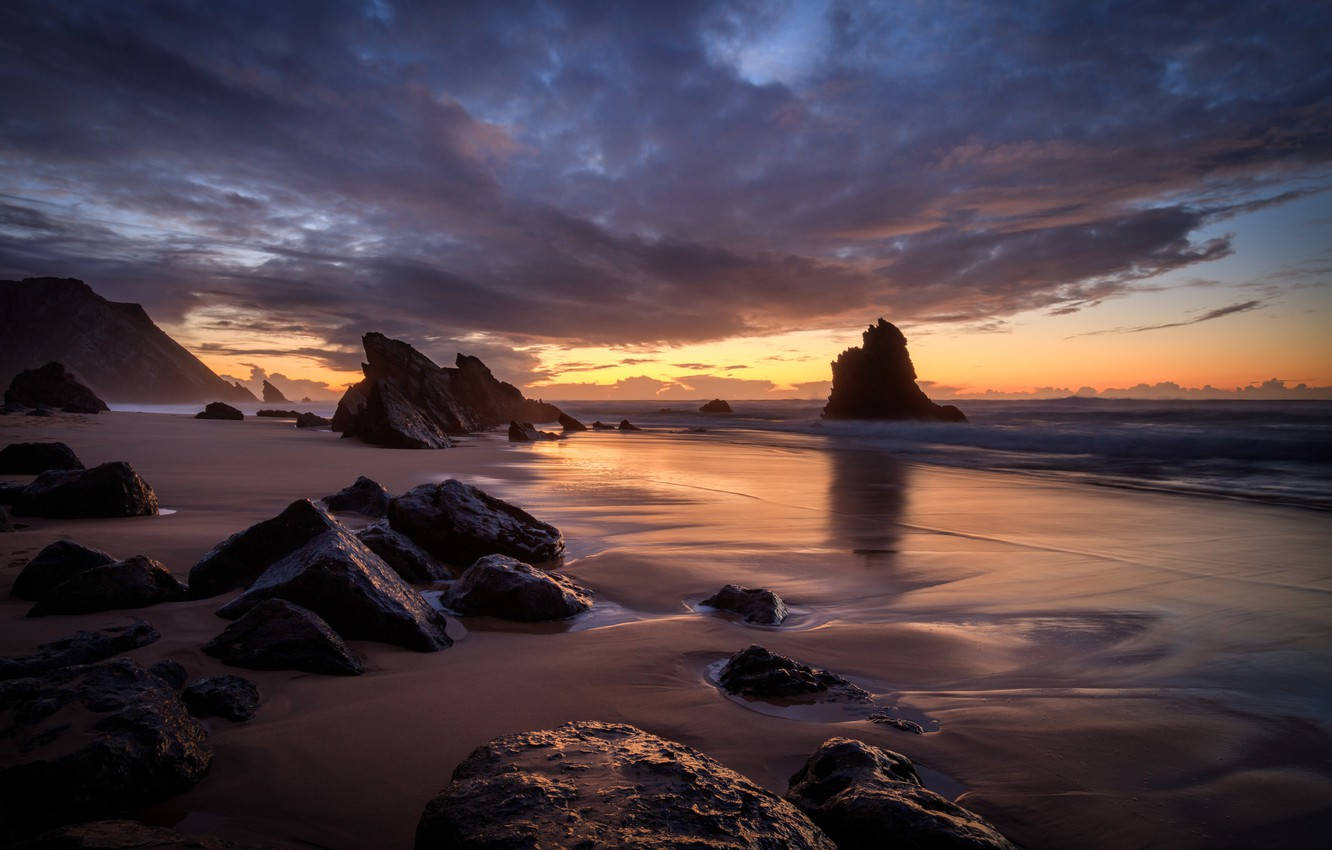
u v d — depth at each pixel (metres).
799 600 6.20
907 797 2.50
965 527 9.75
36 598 5.06
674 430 41.22
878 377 48.75
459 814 2.13
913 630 5.32
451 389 42.84
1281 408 45.50
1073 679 4.39
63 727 2.68
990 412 53.38
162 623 4.61
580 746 2.61
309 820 2.60
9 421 23.81
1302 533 9.43
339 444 22.14
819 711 3.79
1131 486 14.62
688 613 5.80
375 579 4.91
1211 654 4.87
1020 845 2.66
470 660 4.48
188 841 2.23
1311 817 2.86
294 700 3.65
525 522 7.98
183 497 10.22
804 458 21.39
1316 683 4.33
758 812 2.22
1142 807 2.91
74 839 2.14
